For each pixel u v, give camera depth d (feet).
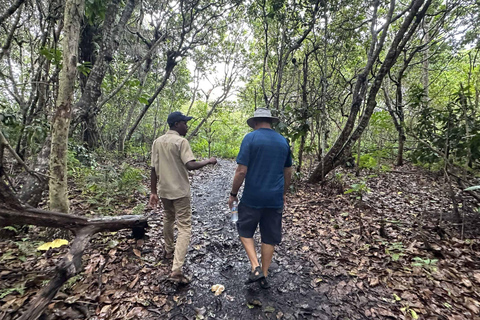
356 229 10.93
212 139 44.70
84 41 22.33
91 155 20.38
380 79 15.07
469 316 5.95
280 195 6.98
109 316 5.94
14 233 8.42
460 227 10.27
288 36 20.76
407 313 6.15
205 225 12.19
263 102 29.43
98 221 7.86
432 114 15.12
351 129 17.97
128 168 16.34
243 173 6.83
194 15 20.26
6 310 5.58
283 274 8.10
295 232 11.09
